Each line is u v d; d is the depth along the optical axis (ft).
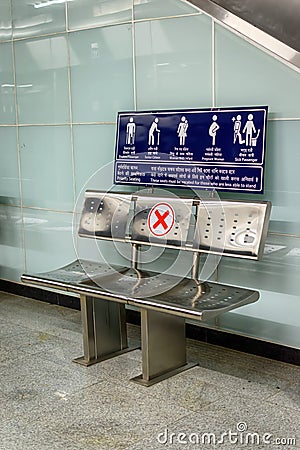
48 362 12.07
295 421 9.62
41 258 16.05
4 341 13.29
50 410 10.12
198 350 12.58
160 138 12.69
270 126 11.44
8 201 16.58
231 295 10.89
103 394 10.64
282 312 11.80
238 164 11.68
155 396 10.53
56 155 15.15
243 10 9.14
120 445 9.02
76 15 14.07
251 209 10.89
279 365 11.77
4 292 17.10
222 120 11.80
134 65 13.23
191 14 12.11
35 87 15.28
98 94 13.99
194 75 12.30
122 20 13.24
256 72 11.44
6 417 9.91
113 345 12.41
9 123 16.11
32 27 15.02
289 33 8.66
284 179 11.41
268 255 11.83
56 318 14.79
